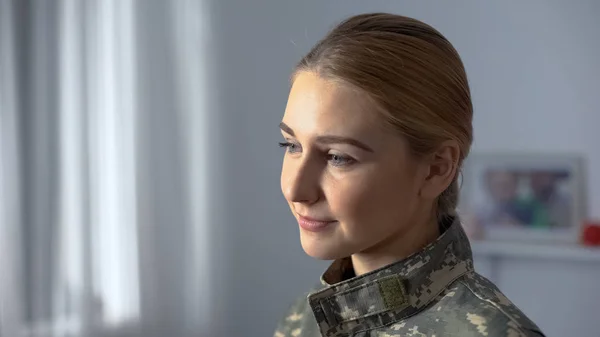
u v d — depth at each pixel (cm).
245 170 277
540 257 253
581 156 247
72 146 236
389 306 71
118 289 248
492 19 257
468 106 71
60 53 234
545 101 252
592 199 246
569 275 250
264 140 277
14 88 224
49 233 232
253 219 279
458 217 76
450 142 69
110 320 246
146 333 255
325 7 273
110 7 245
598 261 245
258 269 279
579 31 248
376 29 68
